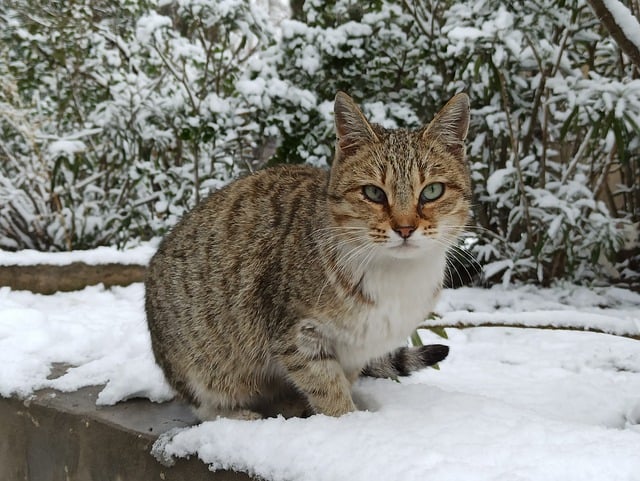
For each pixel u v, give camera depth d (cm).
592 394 74
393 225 61
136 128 146
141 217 144
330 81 136
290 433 57
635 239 132
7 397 77
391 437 54
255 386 69
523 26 111
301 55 132
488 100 125
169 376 71
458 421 56
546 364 86
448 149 66
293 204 67
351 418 59
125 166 148
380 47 132
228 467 58
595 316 100
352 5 138
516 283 124
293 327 63
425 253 63
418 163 63
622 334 98
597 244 117
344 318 62
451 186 65
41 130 148
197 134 132
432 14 128
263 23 141
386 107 127
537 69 125
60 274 117
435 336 99
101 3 165
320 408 63
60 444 72
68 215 143
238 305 66
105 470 68
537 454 50
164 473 63
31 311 96
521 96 125
